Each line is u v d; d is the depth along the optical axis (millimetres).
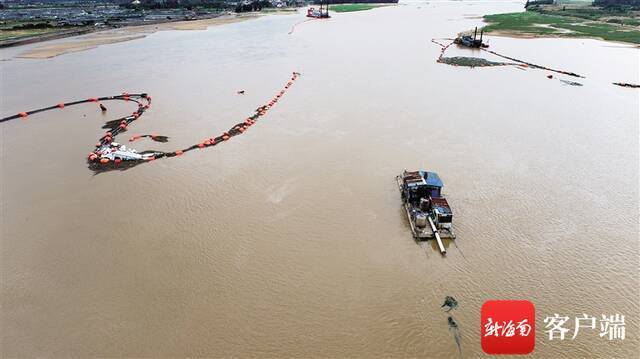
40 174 40562
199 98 62906
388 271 26312
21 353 21656
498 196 34188
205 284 25766
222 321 23141
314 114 54188
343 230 30359
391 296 24422
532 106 56156
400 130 48062
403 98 60094
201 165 40844
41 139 49219
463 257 27281
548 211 32094
